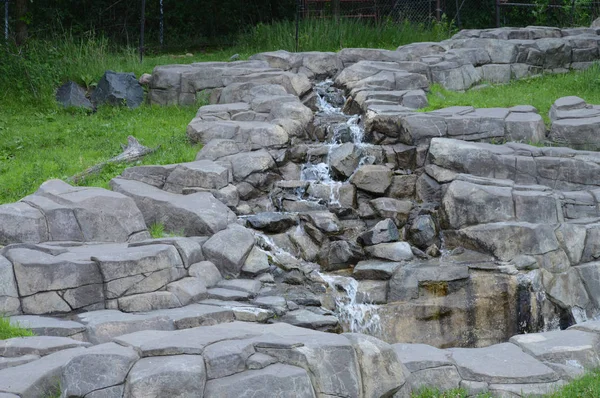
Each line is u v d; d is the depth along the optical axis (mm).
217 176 11031
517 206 10242
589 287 9781
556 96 15305
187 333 6211
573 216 10422
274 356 5816
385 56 16609
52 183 10031
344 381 5820
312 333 6355
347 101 14484
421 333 9344
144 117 14531
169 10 24906
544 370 6473
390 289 9492
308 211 11125
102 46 17609
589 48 17891
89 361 5617
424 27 21750
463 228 10211
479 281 9516
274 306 8602
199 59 19047
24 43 17172
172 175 11094
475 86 16312
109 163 11750
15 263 8016
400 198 11562
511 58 17047
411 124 12070
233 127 12539
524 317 9516
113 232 9430
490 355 6816
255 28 21078
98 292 8094
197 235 9883
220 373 5629
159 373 5477
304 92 14953
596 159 11234
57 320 7652
